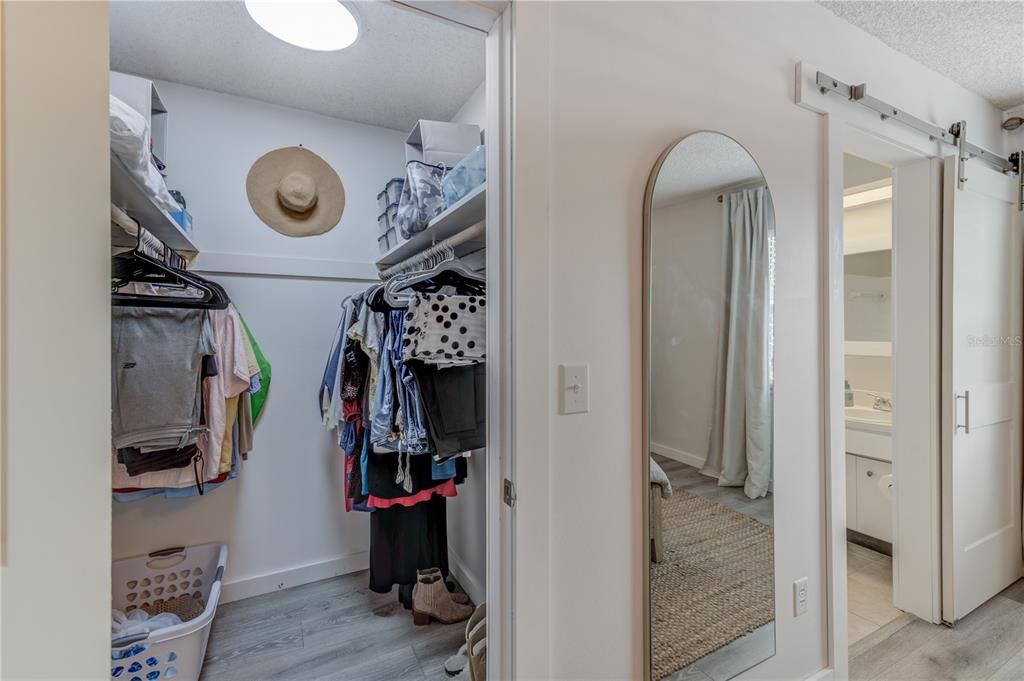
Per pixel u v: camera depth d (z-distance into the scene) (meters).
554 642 1.02
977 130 2.08
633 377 1.13
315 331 2.32
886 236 2.74
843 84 1.52
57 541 0.62
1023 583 2.20
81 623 0.64
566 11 1.04
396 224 2.12
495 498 1.03
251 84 2.05
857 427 2.55
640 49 1.15
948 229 1.87
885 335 2.75
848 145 1.73
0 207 0.59
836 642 1.50
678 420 1.20
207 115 2.10
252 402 2.12
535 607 0.99
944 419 1.89
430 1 0.94
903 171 1.99
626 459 1.12
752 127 1.35
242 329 1.93
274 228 2.23
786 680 1.39
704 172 1.23
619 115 1.11
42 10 0.62
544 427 1.00
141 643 1.43
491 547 1.04
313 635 1.85
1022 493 2.23
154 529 1.99
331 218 2.35
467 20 1.01
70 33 0.63
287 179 2.21
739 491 1.32
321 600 2.11
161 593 1.98
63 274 0.63
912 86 1.79
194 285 1.52
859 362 2.89
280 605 2.06
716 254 1.27
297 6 1.51
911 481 1.98
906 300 1.98
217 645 1.79
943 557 1.90
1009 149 2.23
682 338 1.21
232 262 2.13
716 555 1.27
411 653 1.74
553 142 1.02
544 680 1.00
